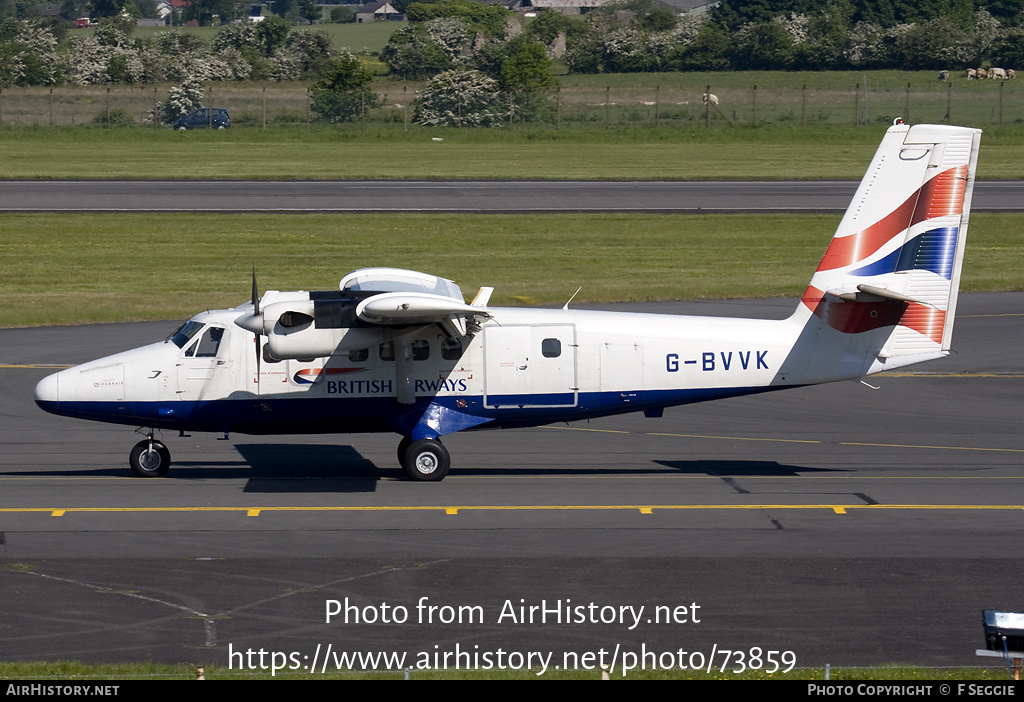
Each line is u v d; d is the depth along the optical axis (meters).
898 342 76.75
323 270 157.12
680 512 67.12
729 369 76.31
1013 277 159.50
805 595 53.31
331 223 191.38
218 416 75.00
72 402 74.06
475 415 75.81
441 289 75.62
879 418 96.19
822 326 76.50
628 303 140.88
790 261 169.00
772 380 76.81
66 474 76.50
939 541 61.53
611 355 75.62
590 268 162.12
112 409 74.44
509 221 196.25
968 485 74.44
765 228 193.38
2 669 43.97
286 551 59.03
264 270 156.88
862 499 70.38
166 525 63.59
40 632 48.53
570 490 72.56
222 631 48.88
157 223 189.12
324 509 67.38
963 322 133.38
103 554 58.28
